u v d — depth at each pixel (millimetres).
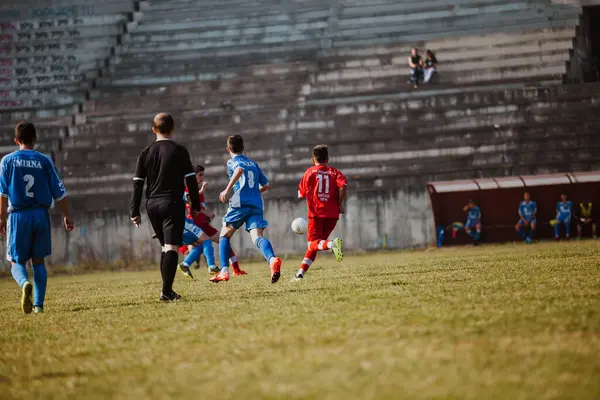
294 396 10562
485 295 21141
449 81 102188
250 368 12773
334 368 12242
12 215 26531
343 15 115250
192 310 22688
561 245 62562
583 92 93250
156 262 85375
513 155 87188
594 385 10383
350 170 88250
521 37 105938
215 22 118125
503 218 81062
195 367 13336
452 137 90375
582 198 80188
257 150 92062
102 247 86562
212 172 91438
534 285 23609
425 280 28438
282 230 85250
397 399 10039
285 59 110562
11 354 16766
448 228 81188
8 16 122062
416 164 87688
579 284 23219
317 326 16938
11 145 100188
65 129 100938
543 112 91312
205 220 43625
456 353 12773
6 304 34000
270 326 17547
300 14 116125
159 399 11047
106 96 109562
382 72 105312
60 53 116438
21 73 114750
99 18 121000
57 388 12570
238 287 31953
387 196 83500
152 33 117312
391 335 15000
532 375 11047
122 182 92188
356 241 83812
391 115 94062
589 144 87688
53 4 122062
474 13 111188
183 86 107688
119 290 38719
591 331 14391
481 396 9992
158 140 26406
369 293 23797
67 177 92938
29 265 84250
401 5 114625
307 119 95250
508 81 99875
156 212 26234
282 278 36812
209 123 98750
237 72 109312
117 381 12711
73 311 26406
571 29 105250
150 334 18078
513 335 14281
